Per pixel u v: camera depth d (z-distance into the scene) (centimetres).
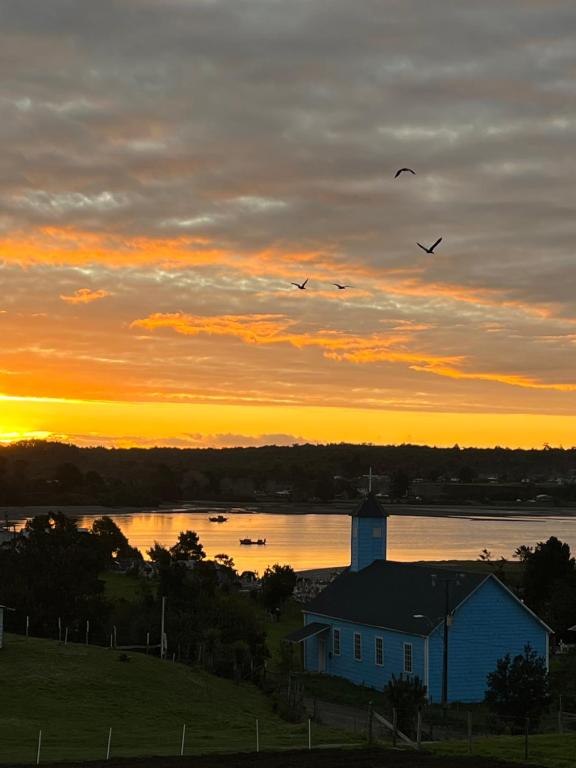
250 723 5128
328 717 5778
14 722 4734
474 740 4341
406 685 4959
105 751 4144
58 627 7781
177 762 3791
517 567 16988
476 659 6606
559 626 9356
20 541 11412
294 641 7662
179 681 5925
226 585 12388
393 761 3756
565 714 5491
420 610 6794
